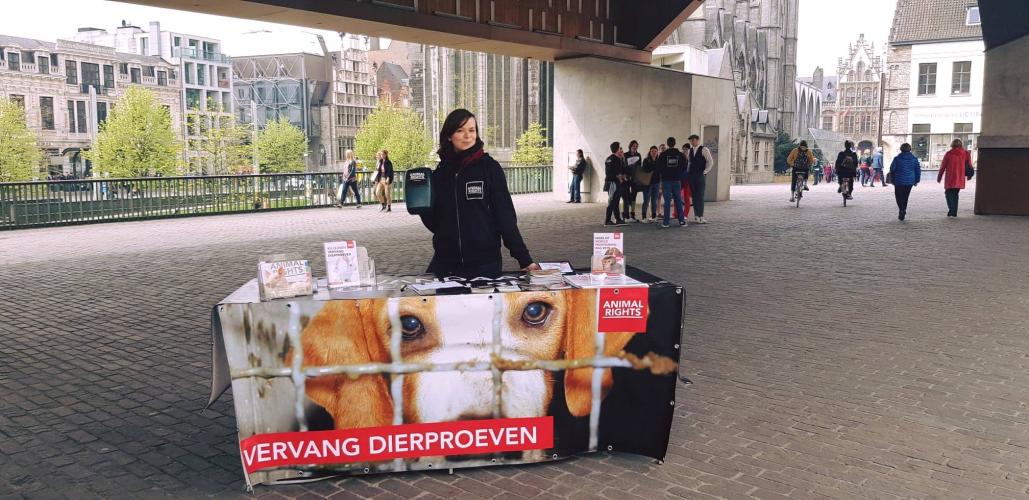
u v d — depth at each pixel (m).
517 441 3.93
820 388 5.21
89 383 5.45
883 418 4.61
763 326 7.05
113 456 4.11
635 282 4.07
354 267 4.05
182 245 13.87
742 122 80.31
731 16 97.88
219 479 3.82
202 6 14.38
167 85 126.38
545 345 3.89
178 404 4.98
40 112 109.31
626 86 23.59
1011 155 18.09
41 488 3.70
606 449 4.04
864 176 37.62
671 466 3.93
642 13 24.36
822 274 9.95
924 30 56.44
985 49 17.98
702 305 8.02
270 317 3.66
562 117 25.00
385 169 22.08
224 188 21.55
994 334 6.70
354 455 3.79
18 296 8.88
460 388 3.84
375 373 3.76
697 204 17.38
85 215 18.52
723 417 4.65
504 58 93.19
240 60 146.62
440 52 96.62
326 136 147.50
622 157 17.42
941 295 8.47
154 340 6.72
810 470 3.85
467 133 4.44
